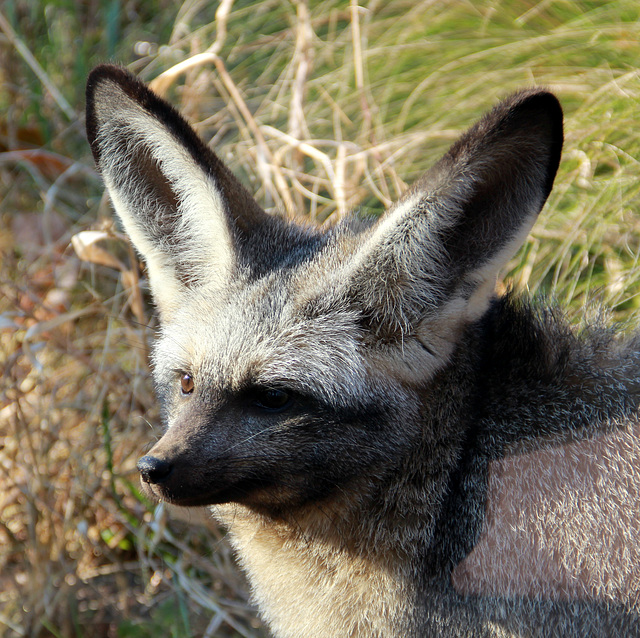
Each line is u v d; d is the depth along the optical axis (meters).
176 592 9.46
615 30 10.38
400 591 6.56
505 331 6.54
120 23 14.62
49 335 10.88
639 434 6.10
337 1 12.63
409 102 10.92
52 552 9.60
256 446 6.15
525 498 6.17
